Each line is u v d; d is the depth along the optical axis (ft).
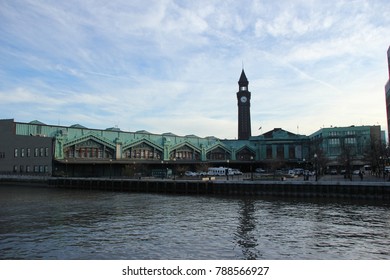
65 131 347.77
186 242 92.43
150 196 226.38
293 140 499.10
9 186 319.27
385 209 149.69
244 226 114.01
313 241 92.94
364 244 89.51
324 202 177.68
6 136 366.63
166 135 435.94
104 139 358.43
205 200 196.85
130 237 98.73
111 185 278.87
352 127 454.81
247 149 516.32
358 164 409.69
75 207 167.73
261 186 214.48
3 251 84.69
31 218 133.59
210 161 438.81
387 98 347.77
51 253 82.79
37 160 336.90
